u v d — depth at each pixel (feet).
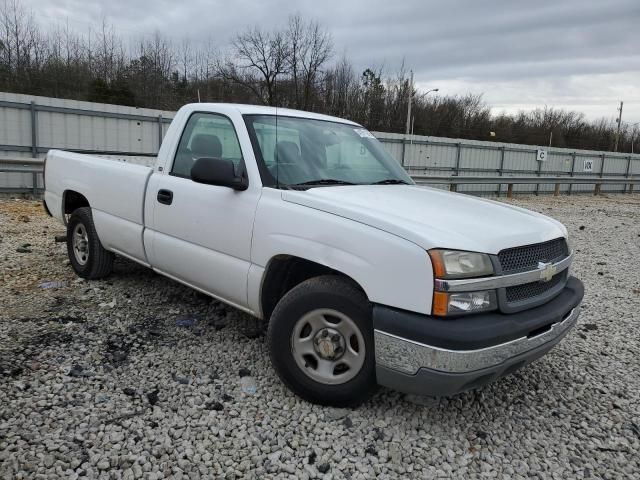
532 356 9.96
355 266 9.48
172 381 11.27
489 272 9.14
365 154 14.30
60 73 79.30
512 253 9.77
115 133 47.93
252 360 12.44
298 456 9.05
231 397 10.75
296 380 10.49
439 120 148.66
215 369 11.92
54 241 23.93
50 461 8.41
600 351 14.69
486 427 10.41
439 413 10.73
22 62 77.77
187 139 13.80
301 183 11.74
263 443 9.33
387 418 10.31
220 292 12.41
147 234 14.28
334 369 10.34
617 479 9.12
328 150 13.29
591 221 47.14
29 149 43.78
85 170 17.02
